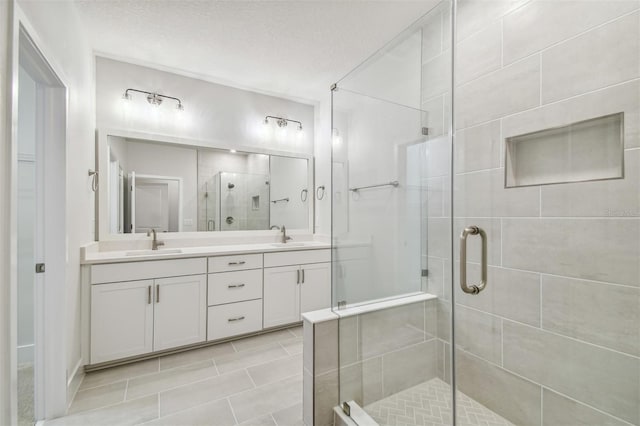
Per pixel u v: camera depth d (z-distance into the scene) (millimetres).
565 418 1324
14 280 917
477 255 1673
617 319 1168
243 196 3135
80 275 1887
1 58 898
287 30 2174
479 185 1672
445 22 1663
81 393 1737
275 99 3350
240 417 1551
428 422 1449
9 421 883
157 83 2719
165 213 2736
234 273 2484
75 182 1772
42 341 1509
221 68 2730
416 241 1699
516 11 1510
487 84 1638
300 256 2824
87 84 2184
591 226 1241
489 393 1624
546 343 1391
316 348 1464
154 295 2148
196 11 1962
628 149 1135
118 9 1926
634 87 1118
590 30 1241
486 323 1635
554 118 1358
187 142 2826
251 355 2246
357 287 1838
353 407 1516
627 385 1145
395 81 1823
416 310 1614
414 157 1742
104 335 1970
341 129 2064
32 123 2184
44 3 1305
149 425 1488
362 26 2129
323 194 3420
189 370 2016
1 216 883
